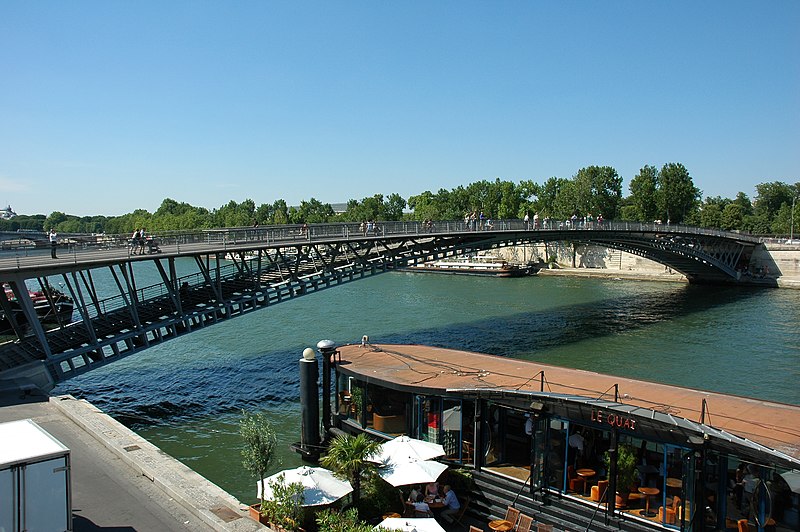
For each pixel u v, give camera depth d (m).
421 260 64.31
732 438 16.97
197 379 45.00
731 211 145.62
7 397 30.83
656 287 108.75
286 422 35.06
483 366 28.42
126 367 49.31
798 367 49.22
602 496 20.48
